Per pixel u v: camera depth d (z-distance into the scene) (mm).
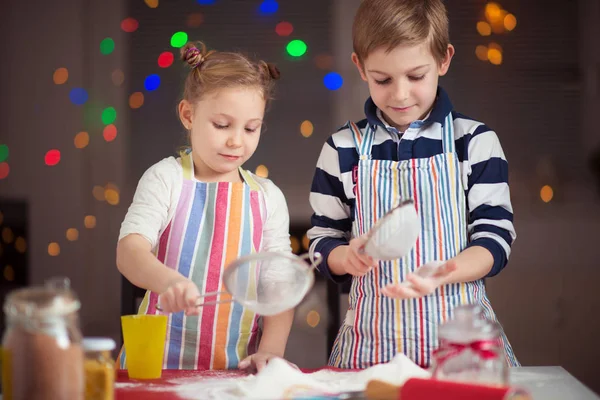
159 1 3953
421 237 1536
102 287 4047
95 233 4055
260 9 3885
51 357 909
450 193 1550
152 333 1279
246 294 1230
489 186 1551
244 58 1588
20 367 908
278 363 1146
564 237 3740
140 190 1589
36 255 4070
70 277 4051
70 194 4070
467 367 986
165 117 4000
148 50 3992
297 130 3889
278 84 3885
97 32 4020
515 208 3762
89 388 1021
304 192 3875
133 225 1519
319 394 1072
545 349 3666
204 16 3928
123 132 4016
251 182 1659
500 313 3723
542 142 3768
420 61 1475
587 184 3744
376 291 1534
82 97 4043
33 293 928
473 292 1519
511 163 3773
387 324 1513
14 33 4066
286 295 1196
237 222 1597
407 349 1499
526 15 3760
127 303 1868
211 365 1545
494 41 3771
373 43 1477
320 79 3883
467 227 1573
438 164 1557
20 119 4082
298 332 3467
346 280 1585
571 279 3721
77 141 4062
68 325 934
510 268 3742
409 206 1263
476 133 1575
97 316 4023
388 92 1509
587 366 3639
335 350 1619
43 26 4051
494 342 998
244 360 1403
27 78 4070
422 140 1585
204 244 1587
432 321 1492
